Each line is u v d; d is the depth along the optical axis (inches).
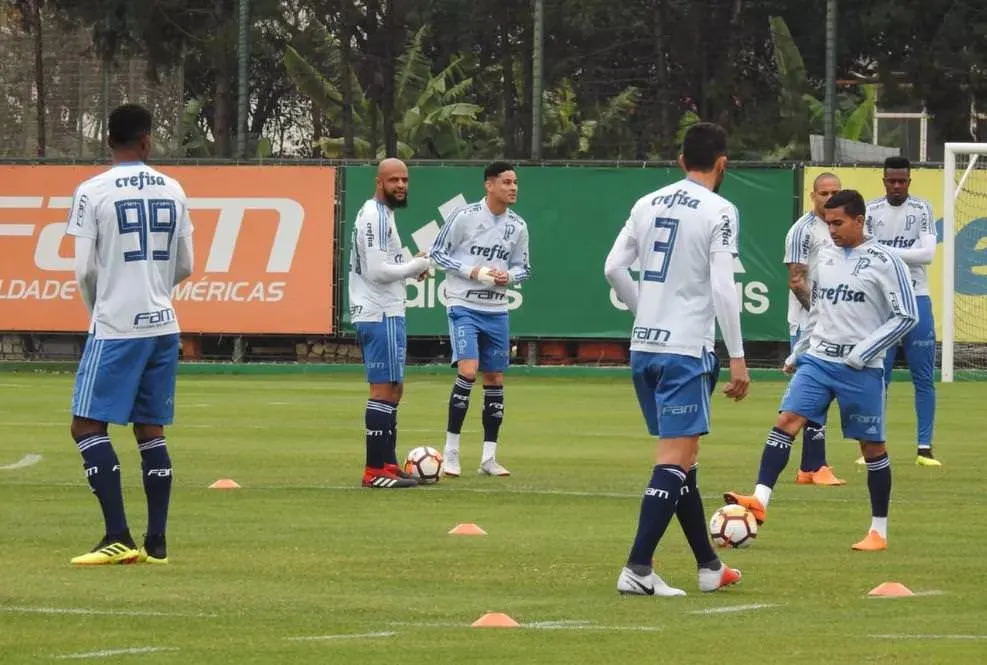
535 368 3070.9
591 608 856.3
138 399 993.5
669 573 978.7
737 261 2992.1
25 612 837.2
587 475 1520.7
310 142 5767.7
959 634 786.8
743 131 4608.8
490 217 1568.7
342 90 4616.1
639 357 900.6
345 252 3088.1
